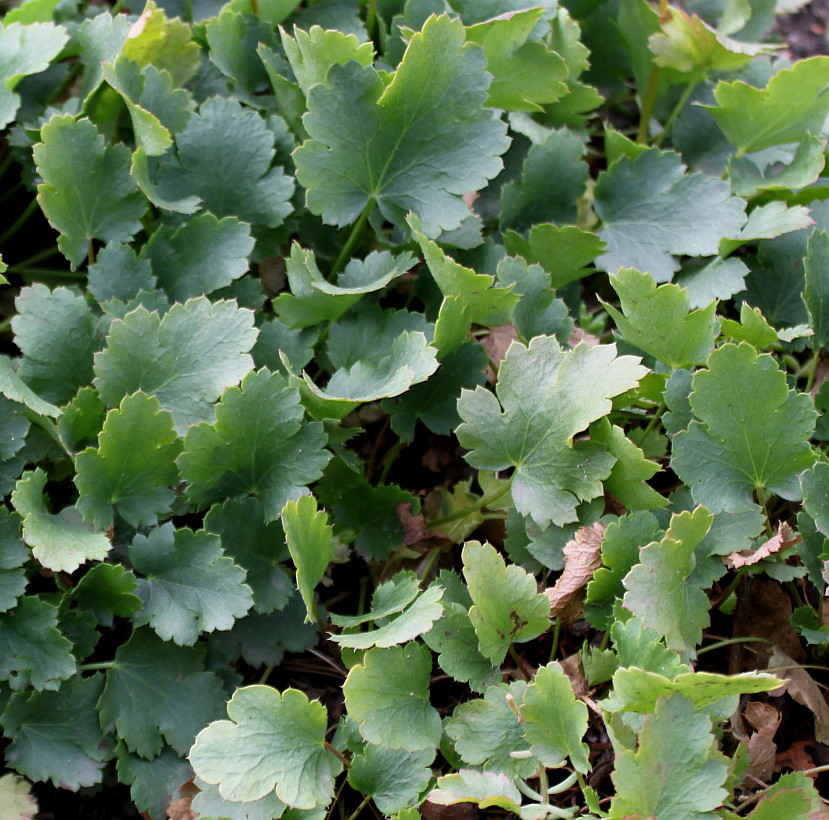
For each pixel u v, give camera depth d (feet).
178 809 2.06
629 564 2.11
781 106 2.39
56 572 2.09
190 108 2.35
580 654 2.14
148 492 2.13
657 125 2.66
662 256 2.38
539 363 2.15
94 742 2.08
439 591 2.05
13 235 2.48
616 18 2.63
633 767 1.92
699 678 1.91
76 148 2.22
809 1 2.88
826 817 2.08
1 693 2.08
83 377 2.17
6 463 2.12
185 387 2.15
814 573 2.14
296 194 2.37
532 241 2.33
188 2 2.51
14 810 2.07
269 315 2.41
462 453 2.38
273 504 2.14
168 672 2.11
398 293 2.47
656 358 2.25
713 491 2.14
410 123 2.26
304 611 2.17
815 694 2.17
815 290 2.30
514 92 2.43
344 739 2.08
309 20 2.49
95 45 2.37
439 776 2.07
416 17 2.45
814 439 2.35
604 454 2.13
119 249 2.23
